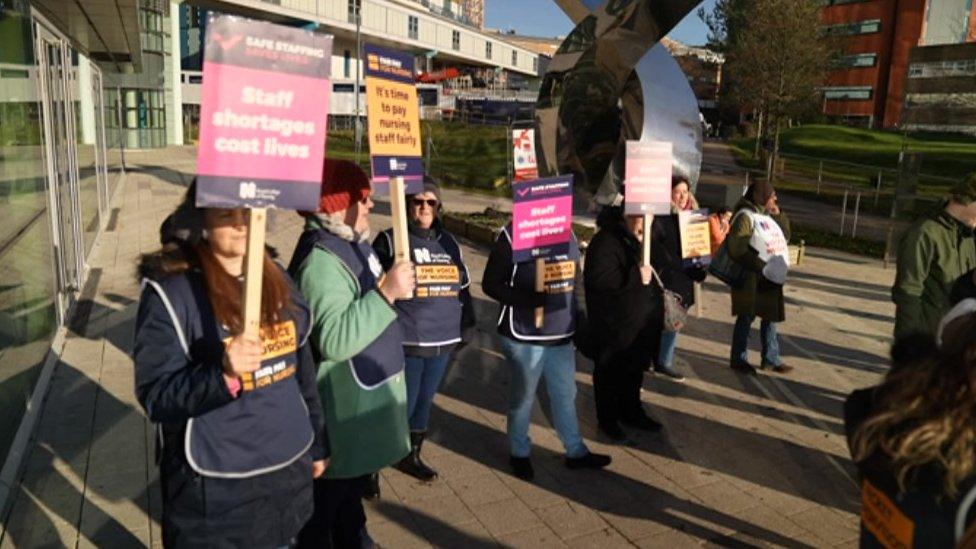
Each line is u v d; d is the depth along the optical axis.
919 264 4.48
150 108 35.66
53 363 6.24
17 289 5.19
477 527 4.08
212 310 2.29
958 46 35.56
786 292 10.98
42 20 7.03
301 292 3.01
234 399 2.22
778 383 6.64
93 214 12.43
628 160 4.62
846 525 4.25
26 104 6.03
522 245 4.31
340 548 3.50
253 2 54.41
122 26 9.55
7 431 4.51
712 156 41.22
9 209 5.09
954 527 1.67
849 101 61.84
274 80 2.19
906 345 2.16
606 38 8.23
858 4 60.59
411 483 4.55
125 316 7.88
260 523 2.39
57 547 3.70
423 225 4.43
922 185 24.16
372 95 3.14
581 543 3.96
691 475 4.81
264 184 2.20
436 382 4.57
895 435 1.78
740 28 29.42
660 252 5.45
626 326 5.00
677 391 6.36
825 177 29.48
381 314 2.96
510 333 4.51
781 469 4.94
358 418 3.22
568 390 4.73
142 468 4.55
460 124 47.09
